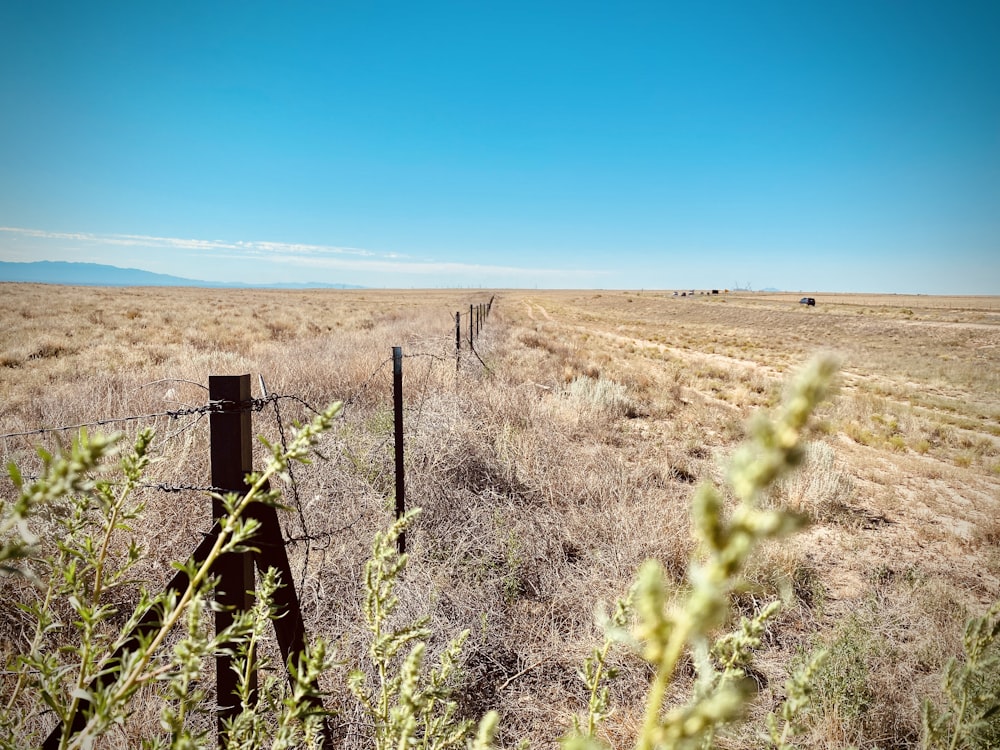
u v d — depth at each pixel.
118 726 1.90
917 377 20.67
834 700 2.59
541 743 2.47
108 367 10.52
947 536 5.12
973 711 1.65
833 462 7.05
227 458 1.98
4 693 2.03
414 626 1.44
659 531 4.06
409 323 21.92
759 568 3.74
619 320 48.69
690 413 9.94
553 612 3.33
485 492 4.61
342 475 4.25
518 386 8.82
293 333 19.36
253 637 1.46
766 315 56.69
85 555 1.33
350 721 2.28
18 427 4.91
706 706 0.35
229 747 1.37
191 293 66.19
